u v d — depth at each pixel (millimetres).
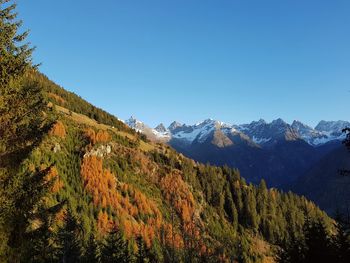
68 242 51312
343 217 24281
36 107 17750
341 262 31406
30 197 16797
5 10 17188
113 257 66188
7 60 16891
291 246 37625
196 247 52562
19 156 16984
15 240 16188
